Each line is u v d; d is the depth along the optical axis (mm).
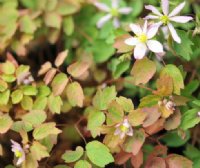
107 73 487
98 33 503
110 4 508
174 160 404
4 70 438
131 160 409
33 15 485
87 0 506
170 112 396
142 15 501
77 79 481
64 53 437
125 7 501
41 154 396
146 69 399
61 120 459
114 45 422
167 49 436
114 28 491
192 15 441
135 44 404
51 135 409
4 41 479
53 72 428
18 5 515
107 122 400
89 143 399
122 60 429
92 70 487
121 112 397
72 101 418
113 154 419
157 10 407
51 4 492
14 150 401
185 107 418
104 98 414
